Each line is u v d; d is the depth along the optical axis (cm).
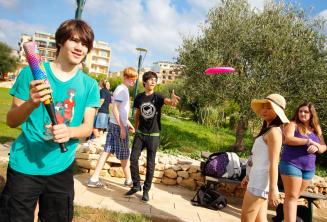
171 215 449
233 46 1237
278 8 1288
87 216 392
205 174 546
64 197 230
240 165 548
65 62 227
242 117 1205
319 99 1182
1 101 2014
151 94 495
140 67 1677
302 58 1175
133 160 497
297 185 389
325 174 898
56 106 223
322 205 661
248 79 1185
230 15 1309
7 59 5847
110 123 532
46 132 220
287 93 1164
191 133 1734
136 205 469
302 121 412
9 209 214
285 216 392
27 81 217
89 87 240
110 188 535
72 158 237
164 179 628
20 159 219
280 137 301
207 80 1237
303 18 1283
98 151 622
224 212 513
